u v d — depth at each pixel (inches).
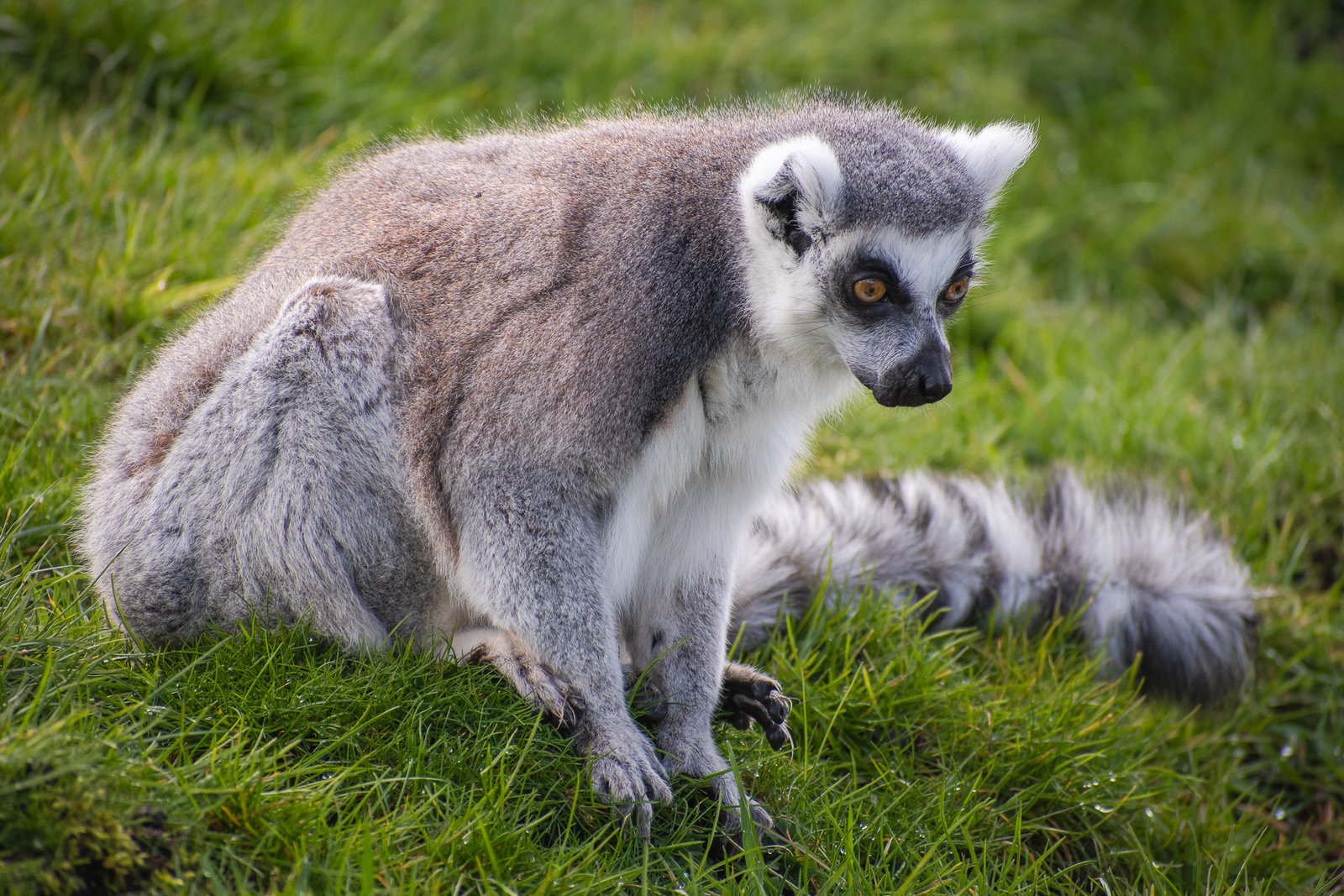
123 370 278.8
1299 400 368.2
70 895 150.9
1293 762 282.8
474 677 201.5
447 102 408.8
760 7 498.0
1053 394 362.9
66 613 197.3
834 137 211.5
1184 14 559.8
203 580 203.5
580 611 194.5
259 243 311.4
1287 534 322.7
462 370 197.5
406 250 210.7
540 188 207.0
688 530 213.3
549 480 192.7
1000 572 287.1
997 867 214.5
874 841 207.5
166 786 164.7
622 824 187.6
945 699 241.9
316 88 394.0
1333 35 569.6
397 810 178.5
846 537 278.1
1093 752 242.8
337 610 205.2
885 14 506.3
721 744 217.8
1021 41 527.5
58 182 309.4
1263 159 513.3
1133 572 290.8
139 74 370.6
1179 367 388.8
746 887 185.2
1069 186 474.0
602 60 447.2
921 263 199.8
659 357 193.5
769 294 199.5
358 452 201.2
